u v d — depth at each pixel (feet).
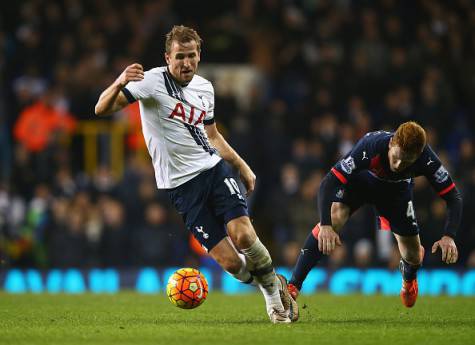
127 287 156.56
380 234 164.76
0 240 173.58
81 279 156.04
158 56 202.18
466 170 175.63
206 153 81.76
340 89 197.88
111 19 208.44
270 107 193.57
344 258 163.22
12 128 204.85
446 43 206.90
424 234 164.96
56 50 208.95
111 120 200.03
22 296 125.80
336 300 118.83
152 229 168.35
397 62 199.41
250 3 212.43
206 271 156.25
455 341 68.54
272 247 175.83
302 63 208.64
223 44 208.44
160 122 81.05
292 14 213.66
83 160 200.34
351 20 206.90
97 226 169.27
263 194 184.24
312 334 72.23
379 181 85.71
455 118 196.85
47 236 172.35
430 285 152.15
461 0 213.05
